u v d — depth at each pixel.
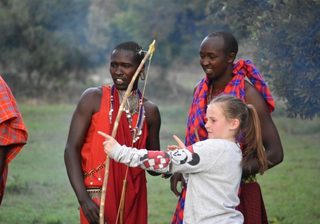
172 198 11.28
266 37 7.35
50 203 10.48
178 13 25.81
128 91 4.55
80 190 4.84
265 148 4.79
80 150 5.00
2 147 4.89
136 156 4.27
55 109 24.94
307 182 12.45
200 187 4.33
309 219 9.43
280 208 10.18
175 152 4.29
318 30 7.12
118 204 4.94
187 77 33.31
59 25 27.02
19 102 26.98
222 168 4.30
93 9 32.72
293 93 7.37
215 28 23.23
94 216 4.83
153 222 9.44
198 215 4.32
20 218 9.33
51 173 13.20
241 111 4.38
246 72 4.90
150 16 26.09
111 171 4.90
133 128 5.04
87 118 4.98
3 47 25.81
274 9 7.30
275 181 12.59
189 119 4.95
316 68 7.15
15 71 27.19
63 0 26.58
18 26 25.69
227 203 4.32
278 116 21.70
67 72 27.58
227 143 4.36
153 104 5.23
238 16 8.00
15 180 11.98
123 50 4.99
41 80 28.22
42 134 18.80
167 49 26.67
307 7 7.12
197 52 26.86
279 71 7.32
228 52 4.79
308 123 21.16
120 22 27.72
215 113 4.38
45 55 26.41
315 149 16.83
